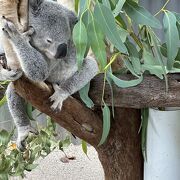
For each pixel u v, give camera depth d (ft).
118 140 8.80
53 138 11.73
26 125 8.43
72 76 7.29
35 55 6.30
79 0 7.40
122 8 7.56
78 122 7.84
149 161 8.41
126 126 8.78
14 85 6.70
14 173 10.02
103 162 9.08
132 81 7.41
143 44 8.72
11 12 5.63
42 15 6.53
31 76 6.30
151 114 8.11
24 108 8.34
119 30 7.97
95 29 6.89
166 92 7.54
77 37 6.61
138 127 8.92
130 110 8.72
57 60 6.97
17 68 6.17
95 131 8.11
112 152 8.87
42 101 6.95
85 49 6.64
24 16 5.85
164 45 8.38
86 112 7.80
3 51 6.36
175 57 7.80
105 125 7.35
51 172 12.87
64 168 13.21
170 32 7.39
